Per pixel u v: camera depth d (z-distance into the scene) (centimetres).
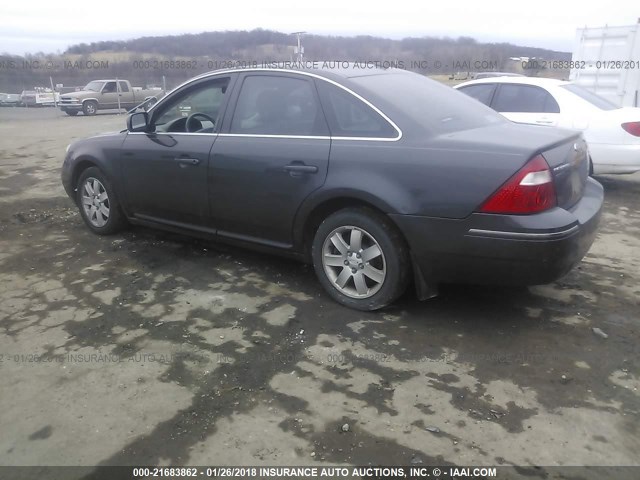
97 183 528
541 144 325
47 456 244
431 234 329
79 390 291
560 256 313
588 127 696
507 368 306
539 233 306
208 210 436
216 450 246
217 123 427
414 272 349
